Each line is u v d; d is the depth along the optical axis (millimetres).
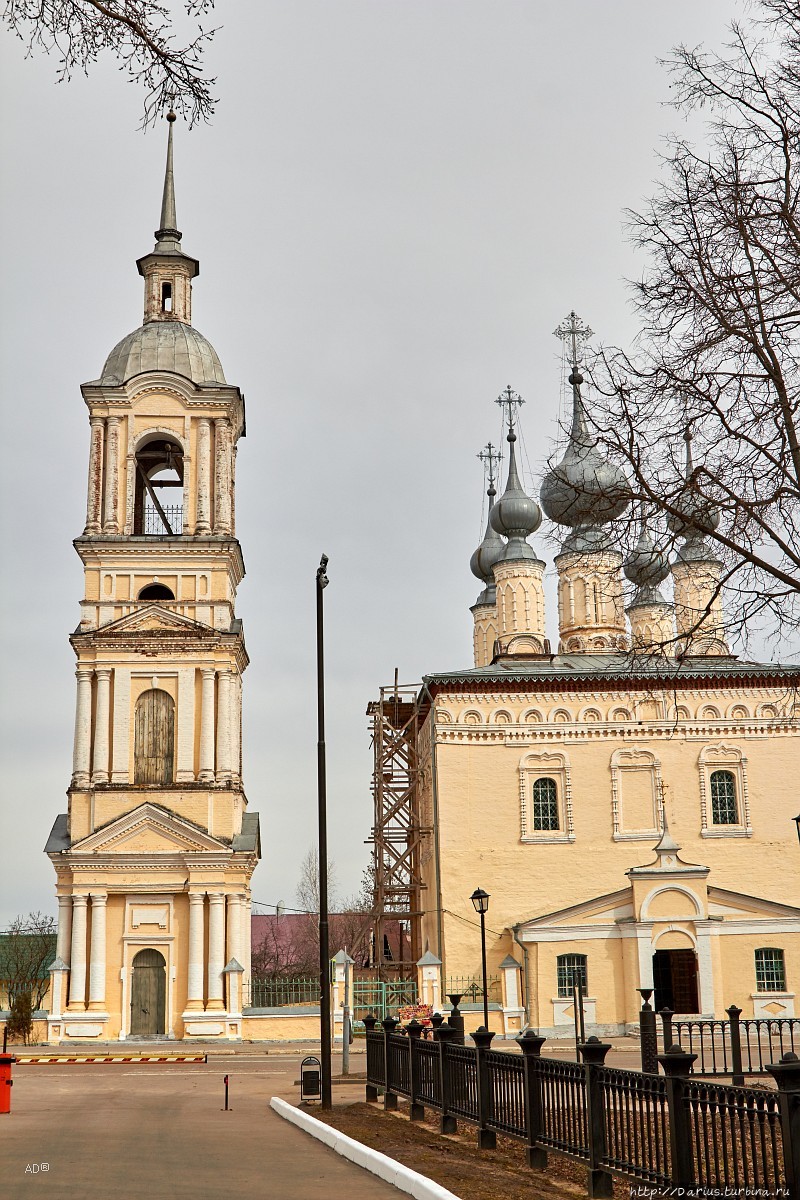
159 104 16281
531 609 64938
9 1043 49906
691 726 56094
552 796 55375
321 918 27078
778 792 55969
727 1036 46969
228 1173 16984
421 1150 18828
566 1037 49500
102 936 51219
